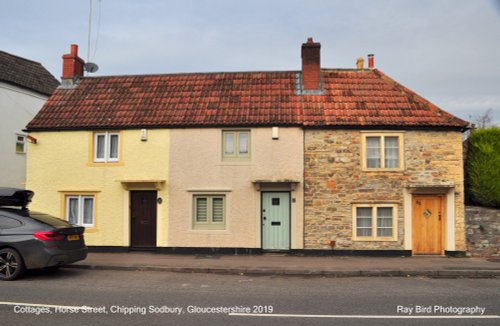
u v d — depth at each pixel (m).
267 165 14.02
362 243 13.67
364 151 13.90
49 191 14.83
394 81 15.52
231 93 15.43
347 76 16.02
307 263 12.09
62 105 15.65
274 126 14.03
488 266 11.57
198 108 14.87
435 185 13.38
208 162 14.23
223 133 14.39
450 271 10.95
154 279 10.19
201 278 10.41
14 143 21.50
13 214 10.12
